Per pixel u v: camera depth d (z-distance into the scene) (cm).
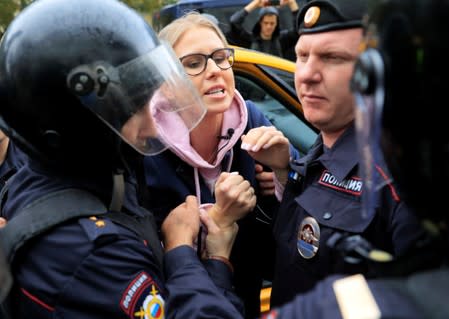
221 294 131
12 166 196
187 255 137
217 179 171
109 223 123
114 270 120
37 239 121
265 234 171
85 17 127
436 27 61
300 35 136
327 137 139
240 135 169
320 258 129
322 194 134
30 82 124
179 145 157
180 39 163
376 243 120
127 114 127
